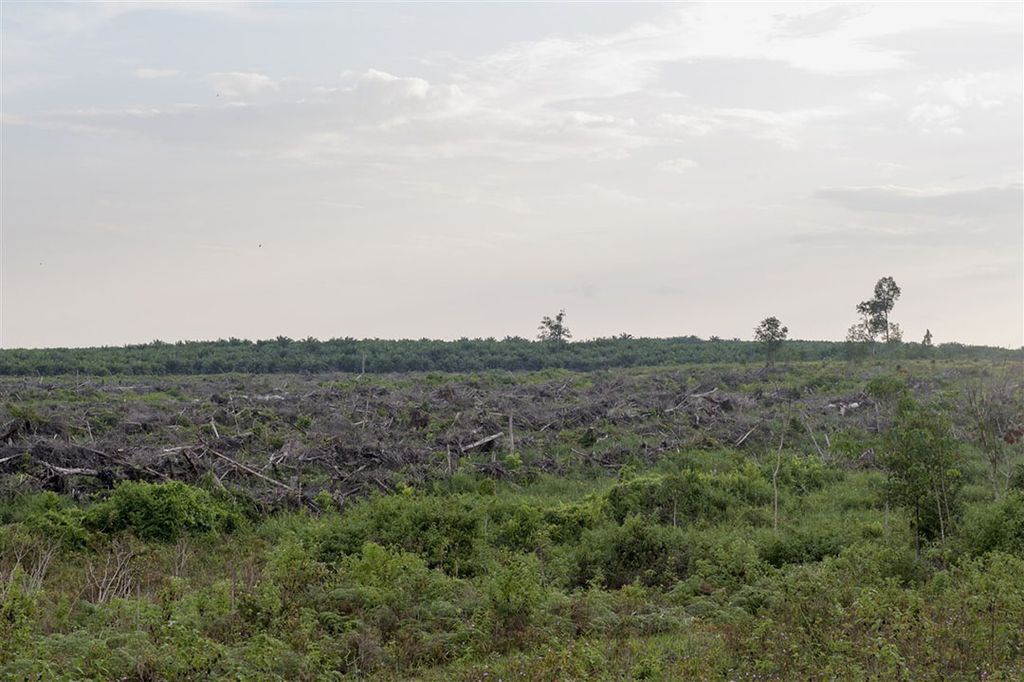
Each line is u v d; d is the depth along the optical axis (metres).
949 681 11.56
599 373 68.56
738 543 21.06
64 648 13.62
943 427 22.97
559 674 13.04
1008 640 12.85
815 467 32.75
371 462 32.78
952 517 21.39
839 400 47.66
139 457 28.83
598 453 36.75
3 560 19.14
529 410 43.69
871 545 19.75
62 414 35.62
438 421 40.34
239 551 22.02
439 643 15.03
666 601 18.42
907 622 13.20
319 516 26.78
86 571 18.86
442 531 21.77
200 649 13.43
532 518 23.44
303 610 15.68
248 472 29.34
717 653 13.54
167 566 20.00
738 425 41.81
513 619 15.84
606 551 21.36
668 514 26.38
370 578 17.34
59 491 26.55
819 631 13.52
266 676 13.00
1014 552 18.89
